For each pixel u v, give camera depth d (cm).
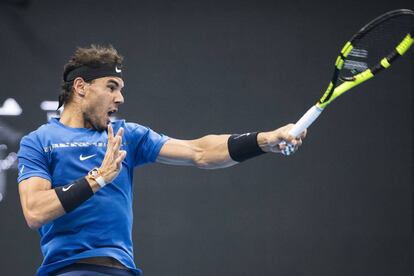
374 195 2641
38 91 2616
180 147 1307
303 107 2661
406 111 2678
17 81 2614
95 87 1259
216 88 2662
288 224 2616
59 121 1287
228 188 2617
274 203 2620
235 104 2655
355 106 2672
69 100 1284
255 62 2675
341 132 2661
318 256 2609
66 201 1139
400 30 1247
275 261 2598
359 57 1244
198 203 2608
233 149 1259
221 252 2592
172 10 2694
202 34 2686
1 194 2553
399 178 2650
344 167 2648
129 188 1277
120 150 1268
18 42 2633
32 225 1162
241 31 2689
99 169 1158
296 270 2598
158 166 2617
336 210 2631
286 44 2686
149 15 2688
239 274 2584
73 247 1198
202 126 2644
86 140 1246
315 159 2645
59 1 2672
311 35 2691
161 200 2603
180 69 2669
